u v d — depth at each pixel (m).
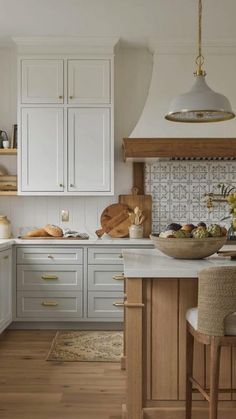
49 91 4.80
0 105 5.14
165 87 4.77
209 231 2.69
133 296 2.56
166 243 2.67
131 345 2.56
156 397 2.63
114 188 5.13
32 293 4.64
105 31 4.61
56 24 4.43
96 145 4.81
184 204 5.12
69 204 5.15
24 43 4.78
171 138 4.55
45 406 2.91
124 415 2.66
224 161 5.09
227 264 2.55
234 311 2.15
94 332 4.63
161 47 4.78
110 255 4.64
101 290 4.64
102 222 5.05
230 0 3.89
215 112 2.97
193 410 2.61
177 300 2.63
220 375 2.63
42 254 4.64
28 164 4.82
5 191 4.89
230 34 4.64
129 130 5.14
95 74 4.81
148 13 4.19
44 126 4.81
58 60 4.80
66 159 4.81
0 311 4.17
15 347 4.13
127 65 5.14
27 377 3.41
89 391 3.15
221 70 4.76
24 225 5.15
